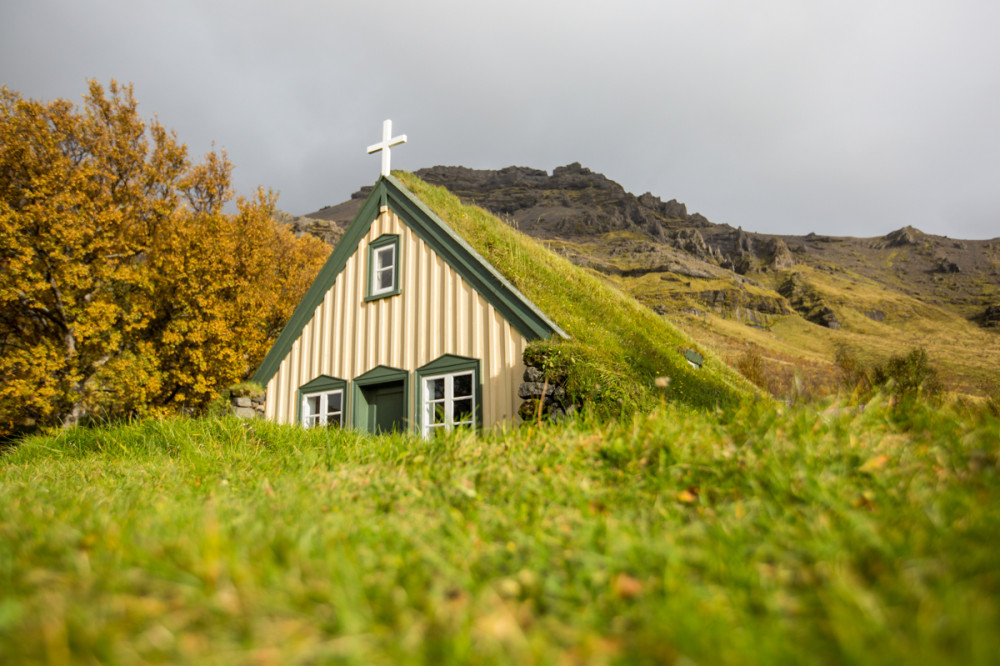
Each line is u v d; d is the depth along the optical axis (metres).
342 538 2.04
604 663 1.21
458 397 10.12
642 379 8.27
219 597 1.43
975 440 2.59
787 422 3.11
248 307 20.58
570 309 10.72
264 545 1.85
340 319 12.15
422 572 1.71
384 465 3.79
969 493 2.04
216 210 22.05
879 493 2.18
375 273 11.95
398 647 1.24
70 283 17.14
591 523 2.04
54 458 6.81
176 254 19.08
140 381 17.31
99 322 17.11
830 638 1.30
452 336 10.35
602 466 2.97
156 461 5.69
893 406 3.44
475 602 1.48
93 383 18.36
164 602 1.46
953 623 1.21
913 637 1.22
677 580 1.51
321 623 1.35
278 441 6.08
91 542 1.97
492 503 2.63
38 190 17.09
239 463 5.06
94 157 19.59
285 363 12.80
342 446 5.15
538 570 1.77
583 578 1.67
